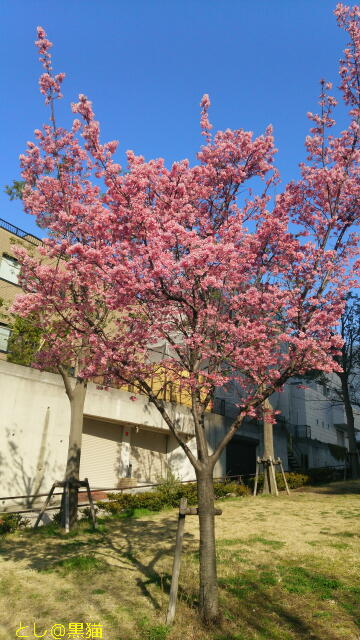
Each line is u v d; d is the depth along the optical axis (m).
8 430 14.40
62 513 10.91
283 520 11.83
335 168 8.75
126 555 8.61
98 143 7.70
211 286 7.30
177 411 20.30
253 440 23.94
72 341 8.44
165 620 5.88
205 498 6.45
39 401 15.41
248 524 11.32
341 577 7.36
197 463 6.69
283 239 8.44
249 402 7.21
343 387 23.83
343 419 35.56
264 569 7.75
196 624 5.80
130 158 7.61
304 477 20.59
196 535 10.20
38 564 7.99
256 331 7.44
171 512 13.38
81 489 17.02
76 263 7.03
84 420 17.91
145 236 7.03
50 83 8.98
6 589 6.80
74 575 7.43
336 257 8.33
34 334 15.44
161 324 7.40
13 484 14.12
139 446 20.19
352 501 15.04
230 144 9.17
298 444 28.16
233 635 5.55
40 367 8.75
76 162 9.58
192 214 7.90
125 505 13.18
